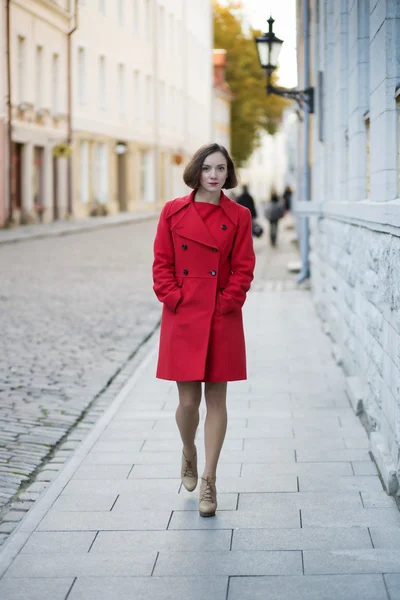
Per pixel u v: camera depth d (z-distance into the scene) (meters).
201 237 5.89
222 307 5.97
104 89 50.03
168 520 5.98
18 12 38.00
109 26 50.41
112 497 6.46
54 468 7.25
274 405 9.16
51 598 4.85
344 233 10.35
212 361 6.01
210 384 6.18
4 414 8.91
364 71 8.79
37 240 33.34
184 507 6.23
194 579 5.04
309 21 17.16
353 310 9.62
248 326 14.44
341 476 6.84
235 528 5.82
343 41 10.66
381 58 6.94
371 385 7.90
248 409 9.01
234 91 80.25
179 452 7.55
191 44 71.06
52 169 42.94
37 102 41.38
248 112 78.38
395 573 5.04
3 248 29.48
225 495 6.47
